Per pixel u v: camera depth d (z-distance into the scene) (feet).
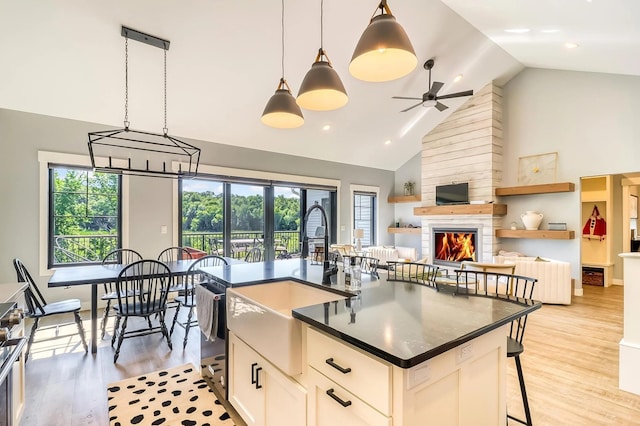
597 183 21.27
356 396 3.60
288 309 7.35
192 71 13.08
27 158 13.42
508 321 4.32
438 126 22.26
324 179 23.18
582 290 17.74
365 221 26.35
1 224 12.96
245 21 11.50
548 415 6.91
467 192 20.12
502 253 18.72
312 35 12.62
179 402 7.29
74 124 14.34
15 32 10.23
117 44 11.30
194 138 17.38
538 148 18.80
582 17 9.64
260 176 19.88
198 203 17.83
